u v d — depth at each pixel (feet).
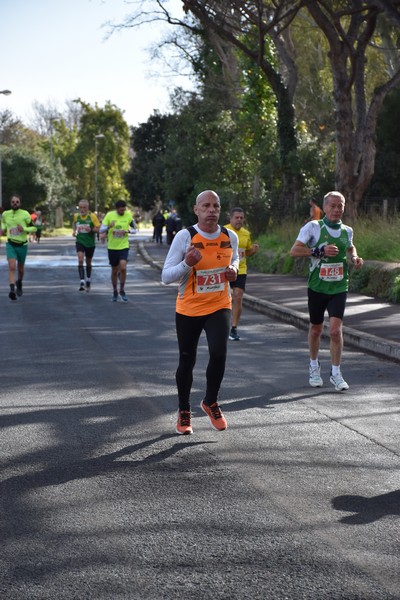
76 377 35.86
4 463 22.81
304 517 18.39
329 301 33.63
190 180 174.29
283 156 134.62
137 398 31.53
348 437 25.52
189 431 26.03
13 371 37.29
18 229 69.97
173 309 64.08
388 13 90.48
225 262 25.84
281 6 111.96
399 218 90.33
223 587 14.71
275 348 45.09
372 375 36.73
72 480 21.22
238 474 21.66
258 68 148.25
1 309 63.10
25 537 17.16
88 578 15.10
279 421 27.66
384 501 19.56
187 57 164.14
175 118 170.81
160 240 196.95
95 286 85.10
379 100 107.86
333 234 33.06
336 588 14.67
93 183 407.03
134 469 22.18
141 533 17.35
